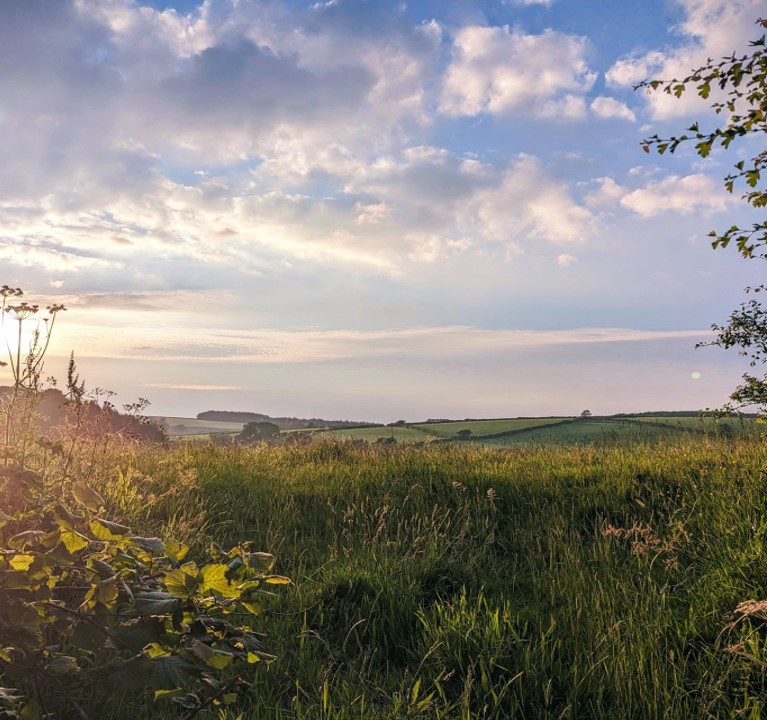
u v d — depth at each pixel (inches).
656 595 175.8
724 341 294.8
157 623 96.8
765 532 197.8
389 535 253.6
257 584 106.7
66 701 110.9
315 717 124.3
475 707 134.3
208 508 278.4
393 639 166.7
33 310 167.6
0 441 156.2
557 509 273.7
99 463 248.7
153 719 122.7
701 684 132.3
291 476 354.0
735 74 159.3
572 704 129.2
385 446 462.3
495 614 160.1
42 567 94.0
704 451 334.3
